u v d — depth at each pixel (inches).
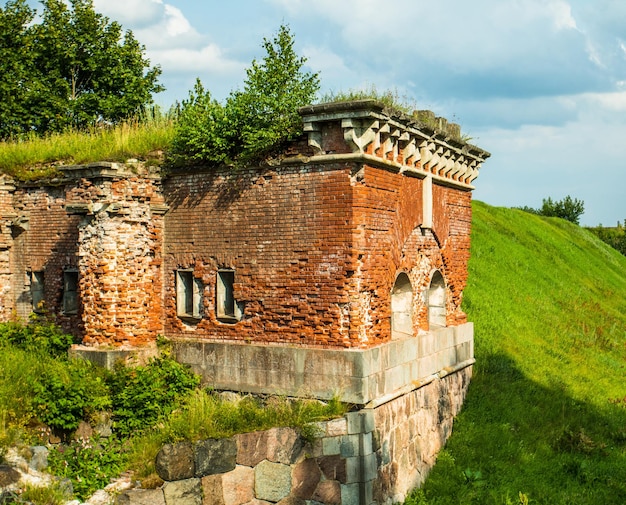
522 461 708.0
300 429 525.7
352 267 547.2
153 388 573.0
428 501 612.7
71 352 620.4
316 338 562.6
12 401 531.2
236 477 507.2
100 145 700.7
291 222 574.2
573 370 1017.5
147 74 1462.8
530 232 1764.3
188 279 641.6
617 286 1770.4
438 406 700.7
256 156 585.6
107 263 610.2
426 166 674.2
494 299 1183.6
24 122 1306.6
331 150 554.6
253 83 586.9
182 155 616.1
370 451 545.6
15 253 746.2
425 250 690.2
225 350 597.9
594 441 784.9
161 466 482.6
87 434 546.6
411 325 656.4
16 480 442.0
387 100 617.9
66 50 1368.1
